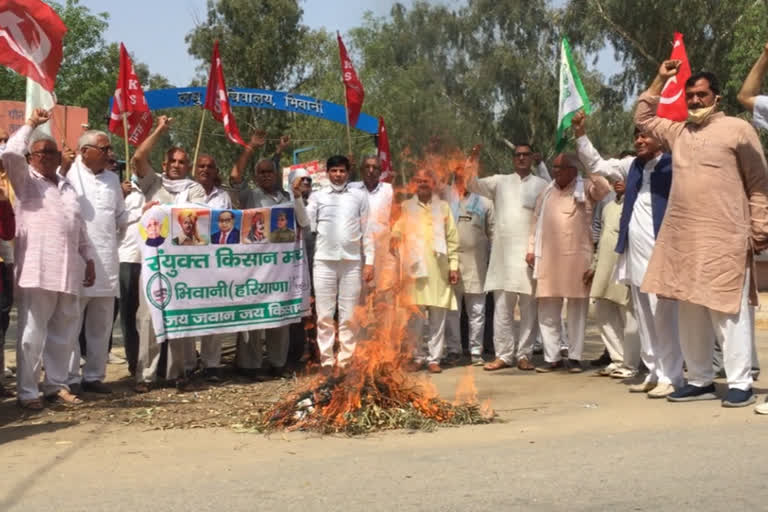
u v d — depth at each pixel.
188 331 8.40
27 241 7.30
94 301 8.23
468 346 11.26
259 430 6.41
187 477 4.99
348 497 4.36
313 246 9.96
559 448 5.37
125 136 9.39
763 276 22.48
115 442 6.14
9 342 12.53
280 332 9.13
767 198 6.79
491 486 4.47
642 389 7.88
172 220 8.35
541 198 9.40
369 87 27.06
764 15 25.66
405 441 5.90
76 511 4.30
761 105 6.80
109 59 41.47
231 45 42.56
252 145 9.85
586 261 9.20
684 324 7.13
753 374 8.21
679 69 7.18
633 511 3.96
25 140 7.18
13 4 7.37
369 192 9.38
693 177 6.86
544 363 9.95
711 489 4.25
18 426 6.79
